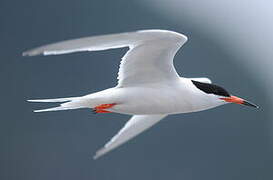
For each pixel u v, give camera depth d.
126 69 7.93
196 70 21.02
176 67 20.97
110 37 6.96
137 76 8.01
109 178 17.67
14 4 21.56
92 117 18.19
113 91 7.99
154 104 8.05
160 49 7.58
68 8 22.00
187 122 18.70
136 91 7.98
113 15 22.17
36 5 21.91
